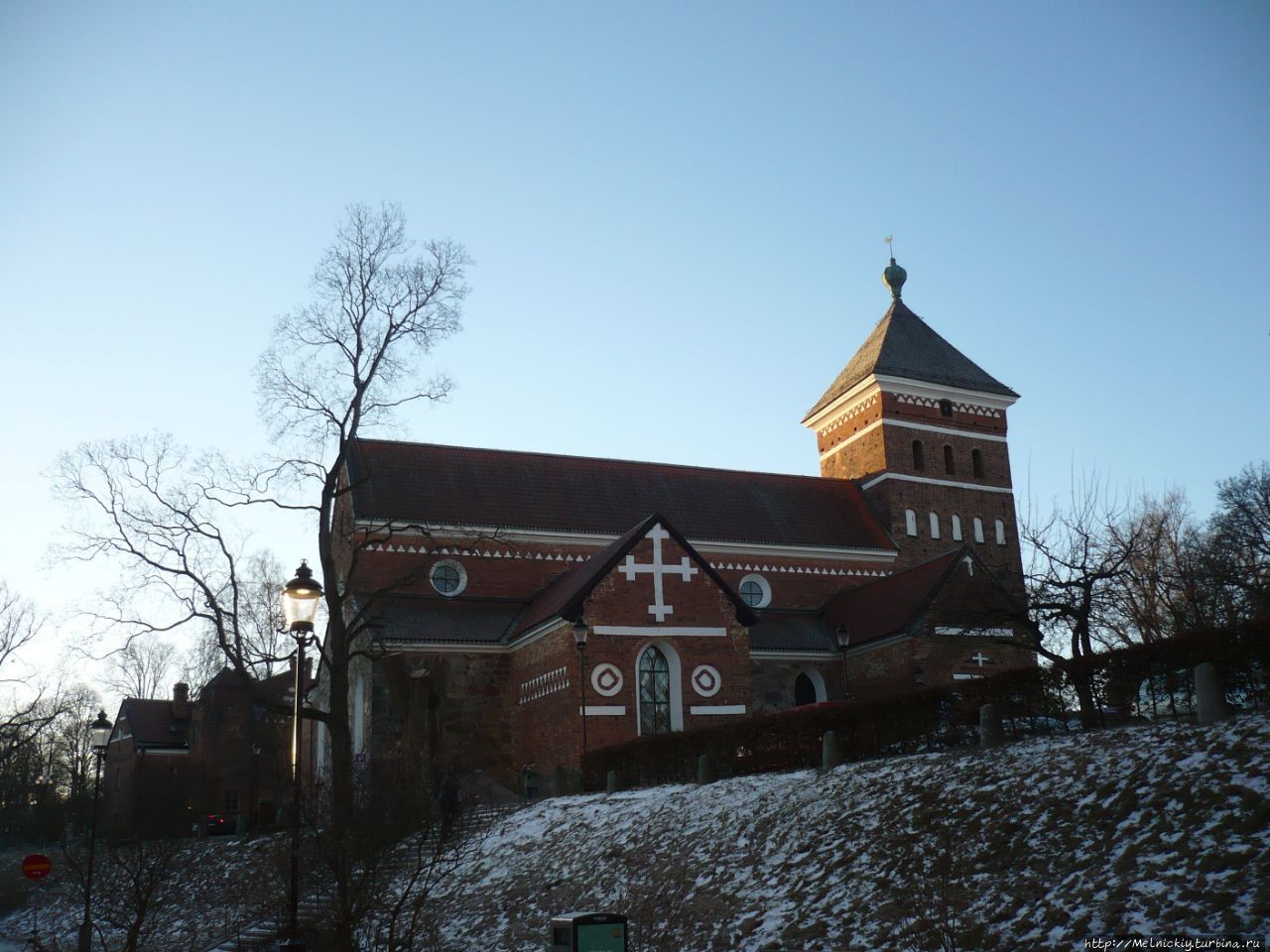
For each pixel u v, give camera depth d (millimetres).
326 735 50062
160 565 38844
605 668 42156
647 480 59344
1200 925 13656
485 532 51906
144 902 29750
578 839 28703
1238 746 17984
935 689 26844
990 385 65562
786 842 22531
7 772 75438
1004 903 16359
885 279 69188
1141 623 41844
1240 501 56312
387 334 41125
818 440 68250
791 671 50719
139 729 73375
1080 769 19844
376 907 23781
